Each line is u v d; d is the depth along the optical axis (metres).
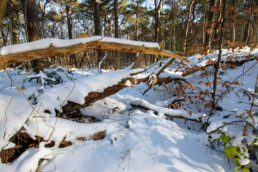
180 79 3.19
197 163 1.34
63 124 1.45
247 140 1.34
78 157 1.26
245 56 3.13
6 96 1.54
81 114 2.02
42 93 1.68
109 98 2.53
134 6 15.61
